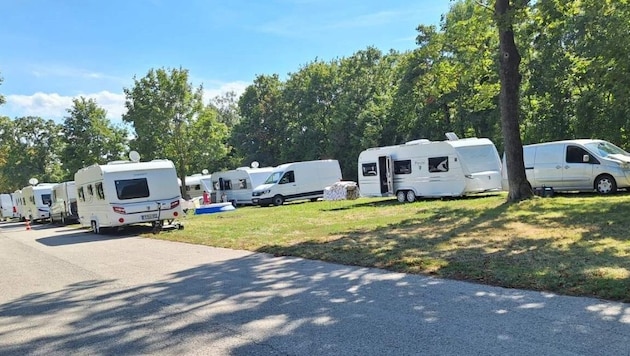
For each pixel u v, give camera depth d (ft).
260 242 38.42
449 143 66.44
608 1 43.29
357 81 184.55
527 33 49.03
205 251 36.88
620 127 89.25
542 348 13.33
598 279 19.15
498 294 18.85
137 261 34.60
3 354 16.25
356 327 16.15
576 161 52.90
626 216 34.19
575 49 91.40
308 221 53.72
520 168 50.14
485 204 51.75
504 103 50.08
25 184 245.86
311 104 194.90
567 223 33.86
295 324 16.97
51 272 32.78
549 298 17.79
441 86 65.72
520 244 27.96
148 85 128.36
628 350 12.85
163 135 128.57
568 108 106.01
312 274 25.07
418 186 70.13
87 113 150.10
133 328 18.04
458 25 61.52
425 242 31.53
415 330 15.46
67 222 96.94
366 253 29.17
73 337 17.58
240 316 18.47
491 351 13.35
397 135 166.81
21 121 246.47
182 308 20.35
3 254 46.70
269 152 218.59
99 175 59.72
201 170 141.08
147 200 59.47
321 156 186.29
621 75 37.47
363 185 78.95
